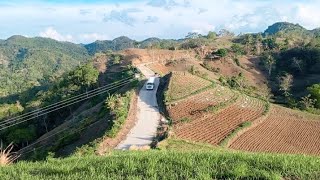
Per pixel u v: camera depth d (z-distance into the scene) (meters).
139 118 58.09
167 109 62.09
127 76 99.00
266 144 51.88
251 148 49.72
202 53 157.25
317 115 70.56
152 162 10.60
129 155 12.78
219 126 56.31
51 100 100.19
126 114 56.97
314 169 9.69
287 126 60.84
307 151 50.50
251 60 149.88
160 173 9.80
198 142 48.34
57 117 91.81
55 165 11.67
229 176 9.39
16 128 80.25
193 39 194.75
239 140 52.50
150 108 64.25
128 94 69.50
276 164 10.06
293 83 129.12
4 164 13.42
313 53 140.50
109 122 52.97
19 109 102.44
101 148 43.03
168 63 132.25
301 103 87.69
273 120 63.50
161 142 45.28
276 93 120.69
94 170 10.43
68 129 63.25
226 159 10.74
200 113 60.19
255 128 58.53
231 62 143.62
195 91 70.94
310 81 126.62
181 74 84.19
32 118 86.50
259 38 180.00
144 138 48.19
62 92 100.62
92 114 67.06
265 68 142.12
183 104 64.38
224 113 62.44
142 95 73.44
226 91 76.25
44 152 53.78
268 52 155.25
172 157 11.30
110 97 67.94
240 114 63.31
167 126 53.72
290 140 54.56
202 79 83.25
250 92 100.56
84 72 98.69
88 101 91.62
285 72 133.75
